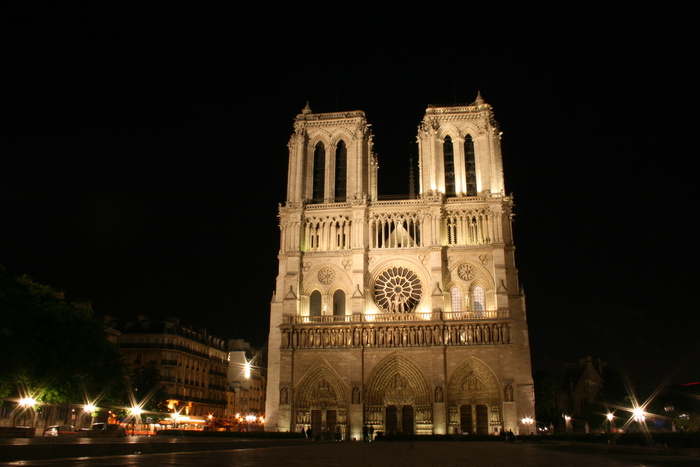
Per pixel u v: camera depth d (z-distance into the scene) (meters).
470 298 99.56
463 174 107.19
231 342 164.62
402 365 96.00
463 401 93.69
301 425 96.06
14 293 65.00
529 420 90.75
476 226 103.00
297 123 113.19
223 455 33.16
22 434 56.38
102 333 81.88
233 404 153.62
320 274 103.88
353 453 41.12
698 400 102.56
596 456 38.25
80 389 78.19
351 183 108.38
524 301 97.38
